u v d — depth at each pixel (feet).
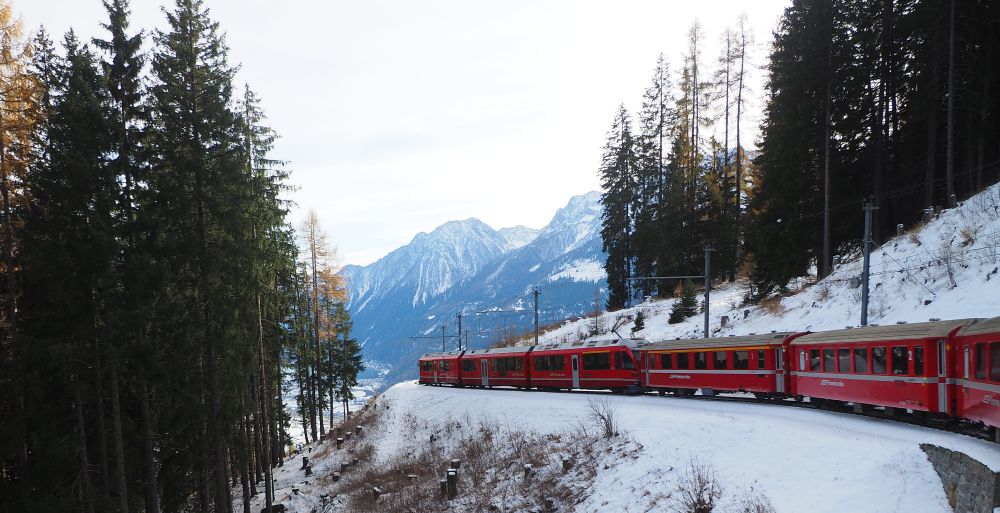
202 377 72.54
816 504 41.68
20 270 64.90
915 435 49.26
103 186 63.82
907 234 105.70
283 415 128.47
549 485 66.64
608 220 198.59
